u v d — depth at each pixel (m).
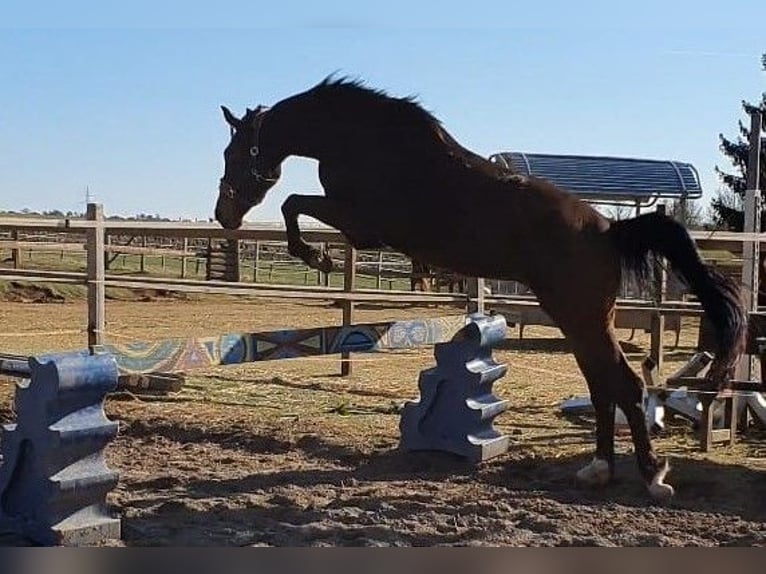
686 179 17.81
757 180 8.12
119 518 4.90
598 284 5.79
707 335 8.30
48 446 4.48
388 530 5.00
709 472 6.45
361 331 7.07
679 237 5.68
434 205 5.94
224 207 6.65
